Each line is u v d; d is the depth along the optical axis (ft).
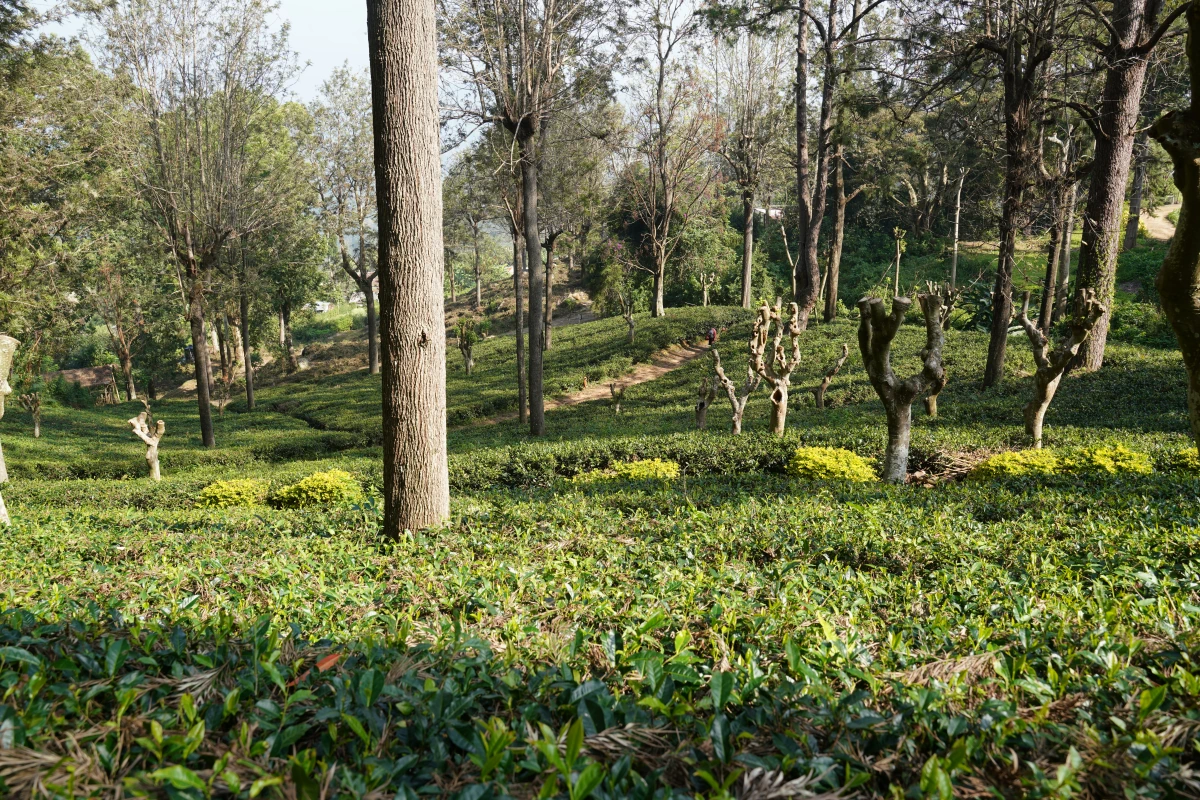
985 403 47.78
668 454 39.91
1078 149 78.64
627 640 9.08
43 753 5.19
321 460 56.29
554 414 78.48
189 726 5.83
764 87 112.88
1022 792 5.49
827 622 9.30
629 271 143.64
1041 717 6.44
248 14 64.44
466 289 246.68
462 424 84.89
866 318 28.14
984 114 76.69
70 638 8.06
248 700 6.67
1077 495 21.57
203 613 10.86
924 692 6.83
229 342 148.97
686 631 7.98
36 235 64.85
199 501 38.96
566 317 167.94
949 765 5.54
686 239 142.20
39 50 60.44
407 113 18.95
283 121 112.57
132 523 26.30
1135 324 77.05
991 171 87.71
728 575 13.30
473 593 11.90
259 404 119.24
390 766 5.37
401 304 19.40
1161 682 7.85
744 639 9.45
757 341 43.29
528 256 59.06
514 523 20.21
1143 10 50.14
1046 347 34.50
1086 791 5.53
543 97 58.23
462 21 55.67
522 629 9.47
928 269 126.93
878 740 6.27
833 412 53.36
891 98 62.54
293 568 14.73
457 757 5.81
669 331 113.29
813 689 6.93
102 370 162.20
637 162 125.18
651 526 18.98
